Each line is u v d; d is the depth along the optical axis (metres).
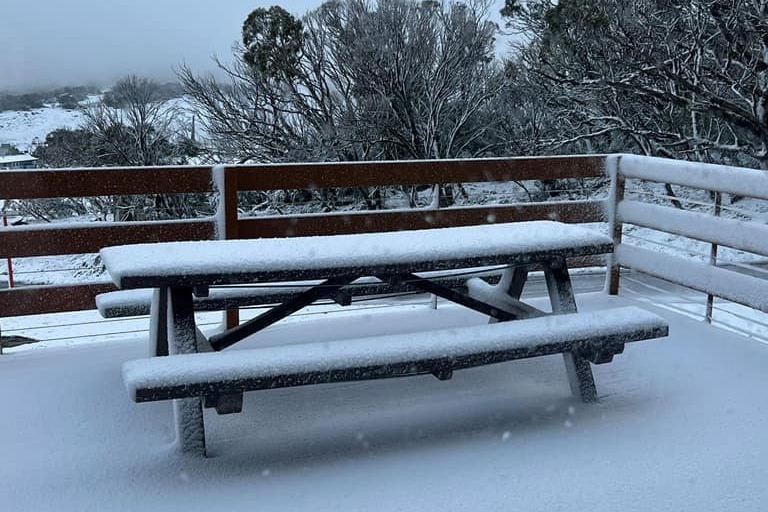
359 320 3.90
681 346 3.42
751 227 3.38
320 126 19.19
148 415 2.68
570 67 15.68
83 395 2.87
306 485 2.16
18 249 3.44
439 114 18.91
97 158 20.17
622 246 4.33
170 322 2.45
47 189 3.44
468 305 2.99
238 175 3.70
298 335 3.66
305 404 2.83
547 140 17.55
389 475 2.22
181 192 3.68
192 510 2.02
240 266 2.34
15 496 2.10
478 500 2.06
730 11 13.29
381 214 4.01
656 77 15.22
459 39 18.78
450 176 4.04
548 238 2.74
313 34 19.12
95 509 2.03
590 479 2.18
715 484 2.16
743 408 2.71
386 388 2.98
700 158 15.70
